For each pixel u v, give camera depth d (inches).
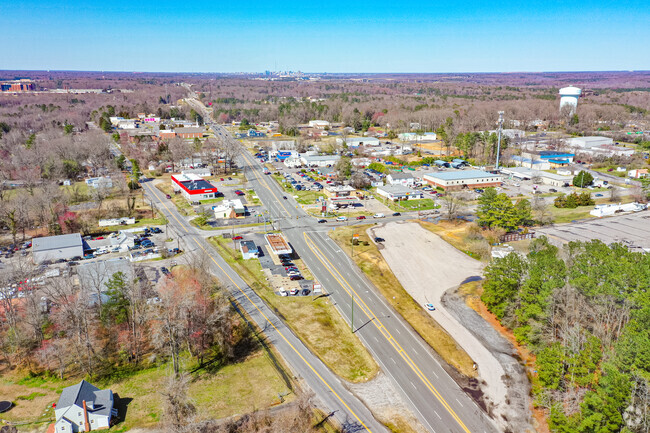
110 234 5423.2
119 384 2987.2
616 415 2246.6
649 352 2300.7
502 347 3316.9
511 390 2876.5
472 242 5039.4
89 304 3531.0
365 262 4699.8
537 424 2596.0
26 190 6943.9
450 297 4025.6
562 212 6136.8
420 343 3368.6
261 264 4616.1
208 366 3137.3
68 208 6284.5
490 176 7504.9
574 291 3026.6
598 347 2598.4
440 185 7352.4
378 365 3120.1
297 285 4212.6
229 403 2728.8
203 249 5032.0
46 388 2947.8
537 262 3420.3
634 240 4938.5
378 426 2581.2
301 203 6702.8
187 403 2559.1
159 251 4938.5
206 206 6545.3
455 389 2893.7
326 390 2869.1
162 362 3218.5
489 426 2591.0
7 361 3225.9
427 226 5728.3
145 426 2586.1
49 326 3464.6
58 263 4665.4
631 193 6688.0
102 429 2568.9
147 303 3634.4
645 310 2672.2
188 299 3225.9
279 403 2723.9
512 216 5137.8
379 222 5895.7
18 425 2591.0
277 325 3570.4
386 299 3993.6
